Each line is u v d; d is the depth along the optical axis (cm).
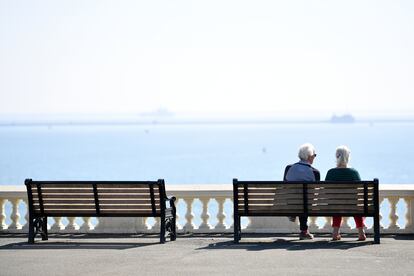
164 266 1728
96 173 12431
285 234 2361
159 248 2036
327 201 2092
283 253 1916
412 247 2014
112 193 2150
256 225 2380
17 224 2433
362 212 2084
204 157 17338
